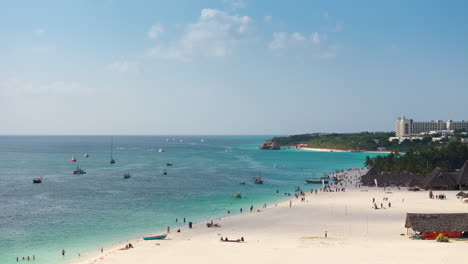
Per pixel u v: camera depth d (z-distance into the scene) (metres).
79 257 61.69
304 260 53.00
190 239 70.69
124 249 63.31
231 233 75.44
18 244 69.12
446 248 56.88
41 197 118.44
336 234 72.62
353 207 101.56
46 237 73.69
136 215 93.81
